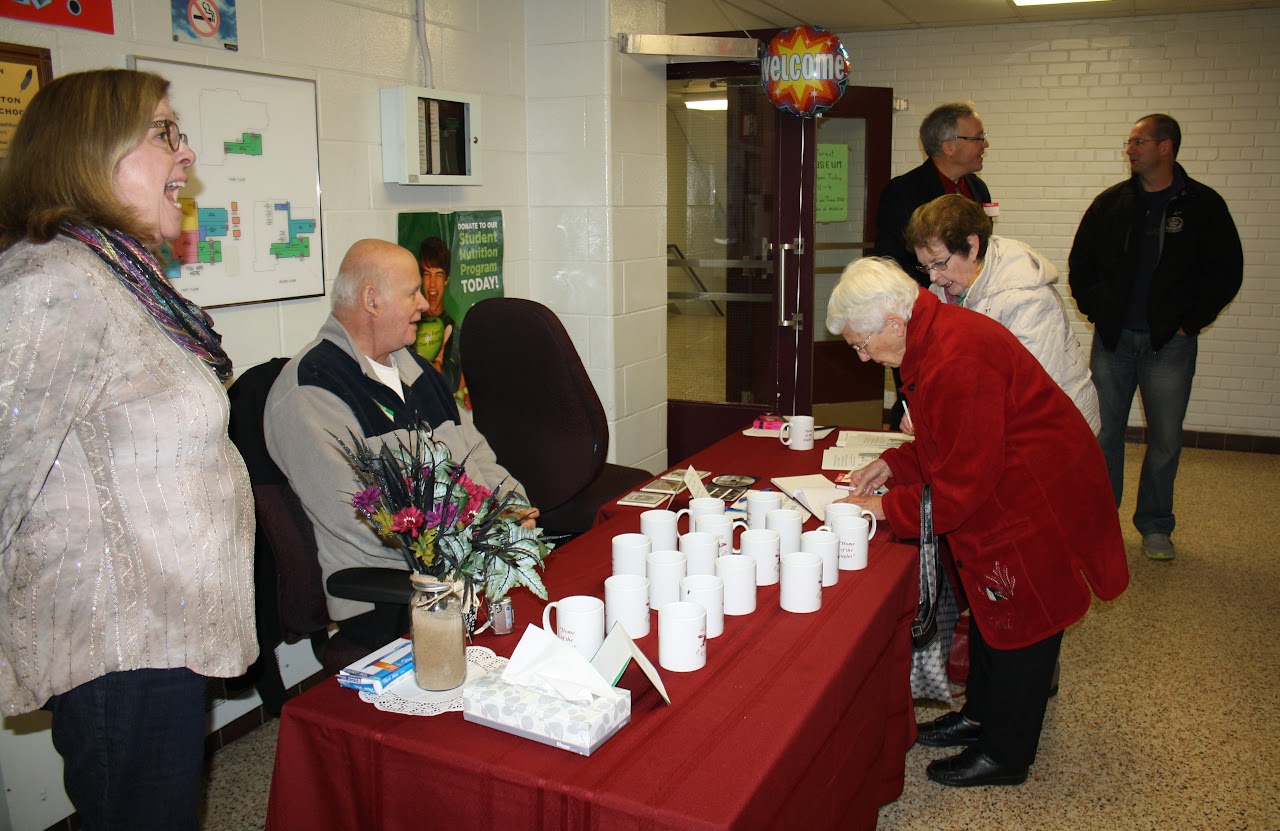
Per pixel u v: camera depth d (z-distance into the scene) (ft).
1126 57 18.53
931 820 7.09
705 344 14.79
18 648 4.07
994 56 19.44
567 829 3.64
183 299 4.49
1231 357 18.72
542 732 3.91
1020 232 19.86
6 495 3.83
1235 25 17.71
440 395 7.74
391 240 9.66
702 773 3.70
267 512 6.29
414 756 3.92
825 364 17.67
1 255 4.02
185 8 7.28
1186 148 18.44
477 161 10.39
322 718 4.16
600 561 6.05
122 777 4.32
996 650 6.91
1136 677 9.48
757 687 4.42
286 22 8.22
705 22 19.12
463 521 4.38
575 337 12.00
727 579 5.22
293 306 8.57
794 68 11.35
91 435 4.04
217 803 7.32
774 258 14.08
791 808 4.16
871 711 5.57
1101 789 7.51
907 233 8.32
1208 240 11.87
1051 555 6.51
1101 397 12.92
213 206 7.64
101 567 4.09
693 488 6.89
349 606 6.25
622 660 4.25
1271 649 10.07
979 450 6.11
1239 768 7.80
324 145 8.74
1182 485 16.40
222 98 7.64
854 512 6.16
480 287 11.07
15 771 6.48
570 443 8.53
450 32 10.24
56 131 4.06
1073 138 19.17
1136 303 12.44
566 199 11.70
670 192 14.40
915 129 20.30
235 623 4.53
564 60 11.39
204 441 4.30
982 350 6.19
